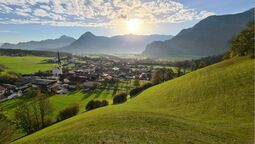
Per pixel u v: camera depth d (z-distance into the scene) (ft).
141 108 181.78
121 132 87.40
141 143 75.61
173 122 108.68
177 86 241.55
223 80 200.54
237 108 140.36
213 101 163.73
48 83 635.66
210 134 96.89
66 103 401.70
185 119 126.82
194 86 215.31
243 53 282.56
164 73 473.67
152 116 118.32
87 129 101.19
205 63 501.15
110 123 107.24
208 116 138.51
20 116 248.32
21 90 529.45
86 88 586.04
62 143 78.84
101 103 326.85
